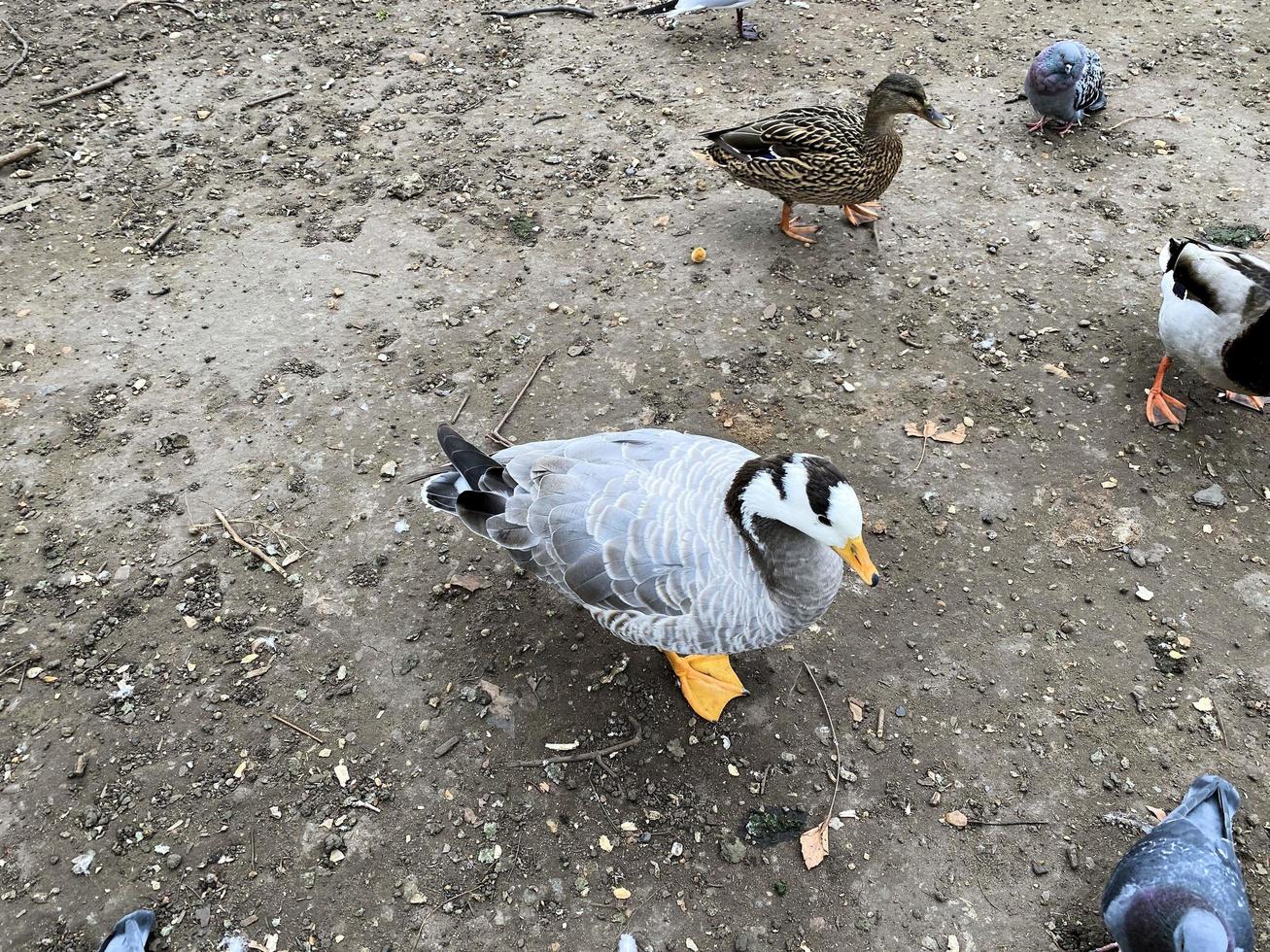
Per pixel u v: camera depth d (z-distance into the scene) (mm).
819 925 964
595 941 955
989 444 1365
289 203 1739
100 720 1084
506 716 1100
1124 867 917
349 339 1501
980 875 994
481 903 974
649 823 1026
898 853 1007
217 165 1811
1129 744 1077
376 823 1021
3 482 1290
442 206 1740
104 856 993
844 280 1609
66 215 1688
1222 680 1123
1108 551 1244
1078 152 1860
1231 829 965
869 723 1098
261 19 2234
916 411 1409
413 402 1415
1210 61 2102
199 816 1021
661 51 2172
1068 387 1438
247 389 1422
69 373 1427
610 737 1086
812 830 1021
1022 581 1218
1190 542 1250
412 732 1084
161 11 2223
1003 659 1147
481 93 2021
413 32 2221
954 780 1056
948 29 2250
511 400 1422
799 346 1502
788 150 1558
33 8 2188
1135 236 1670
